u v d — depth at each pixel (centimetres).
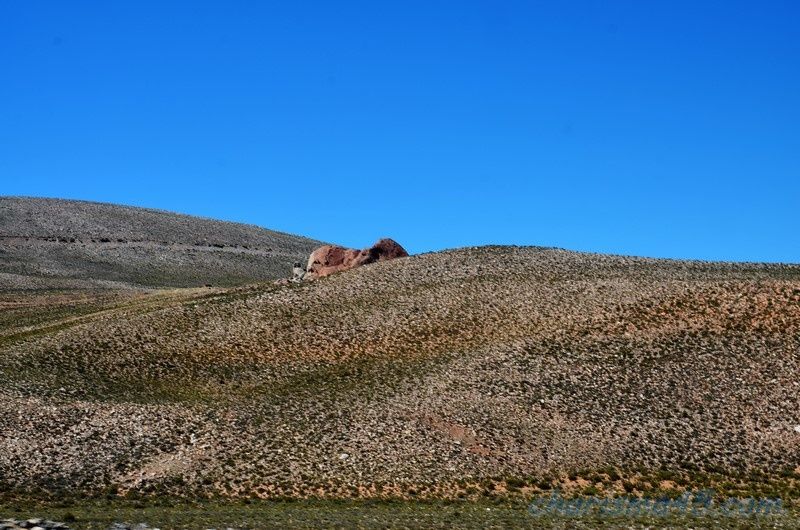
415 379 5934
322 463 4750
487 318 6969
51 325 8044
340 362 6419
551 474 4731
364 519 3659
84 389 5762
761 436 5191
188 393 5872
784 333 6300
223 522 3422
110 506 3988
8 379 5809
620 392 5662
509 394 5634
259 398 5731
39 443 4812
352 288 7975
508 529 3469
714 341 6266
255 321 7281
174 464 4694
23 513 3616
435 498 4359
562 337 6450
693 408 5488
